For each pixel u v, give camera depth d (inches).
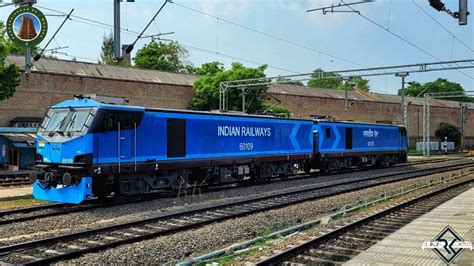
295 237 447.5
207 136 824.9
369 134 1386.6
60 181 618.5
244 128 918.4
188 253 405.7
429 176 1149.1
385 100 2923.2
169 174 765.9
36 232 486.9
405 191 820.0
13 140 1154.7
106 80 1566.2
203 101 1755.7
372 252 366.0
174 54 2790.4
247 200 683.4
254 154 941.2
